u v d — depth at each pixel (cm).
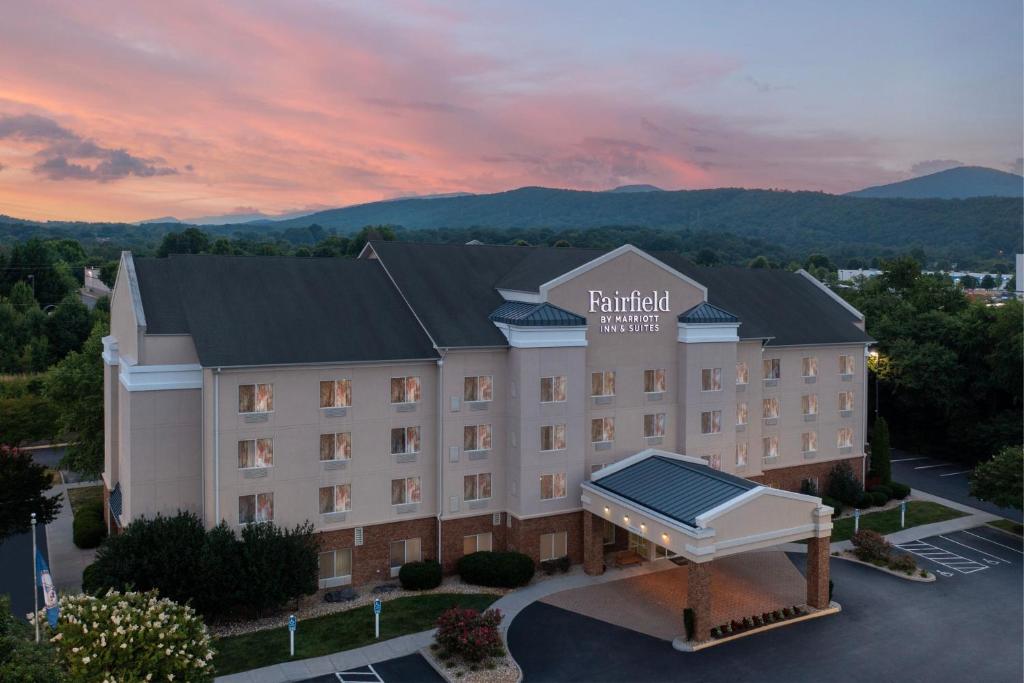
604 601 3612
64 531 4544
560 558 3994
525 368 3872
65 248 15375
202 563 3109
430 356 3828
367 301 4088
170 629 2341
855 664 3008
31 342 8688
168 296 3719
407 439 3838
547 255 4609
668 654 3081
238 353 3453
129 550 3130
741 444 4784
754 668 2969
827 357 5209
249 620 3347
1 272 11206
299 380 3562
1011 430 6053
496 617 3064
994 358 6234
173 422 3491
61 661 2153
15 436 6019
